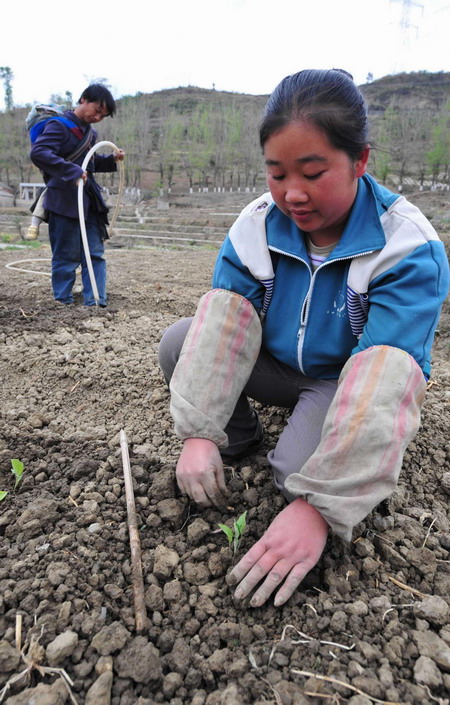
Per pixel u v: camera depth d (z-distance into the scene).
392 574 1.51
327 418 1.40
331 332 1.61
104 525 1.67
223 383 1.58
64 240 4.11
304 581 1.49
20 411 2.40
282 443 1.66
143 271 5.98
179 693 1.21
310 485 1.35
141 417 2.38
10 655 1.23
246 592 1.36
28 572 1.48
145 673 1.22
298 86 1.24
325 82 1.24
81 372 2.75
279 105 1.24
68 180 3.86
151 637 1.34
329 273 1.55
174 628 1.37
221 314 1.62
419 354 1.38
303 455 1.58
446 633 1.31
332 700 1.16
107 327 3.64
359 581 1.47
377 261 1.43
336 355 1.64
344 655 1.26
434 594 1.45
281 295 1.65
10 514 1.72
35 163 3.85
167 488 1.77
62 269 4.20
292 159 1.26
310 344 1.64
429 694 1.16
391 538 1.61
